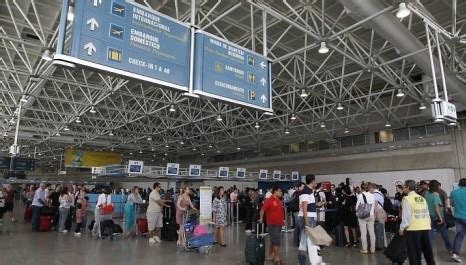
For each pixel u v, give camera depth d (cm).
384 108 1683
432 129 1775
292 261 735
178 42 463
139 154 3678
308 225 624
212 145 2817
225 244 966
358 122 2058
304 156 2411
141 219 1145
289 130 2161
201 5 855
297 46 1144
